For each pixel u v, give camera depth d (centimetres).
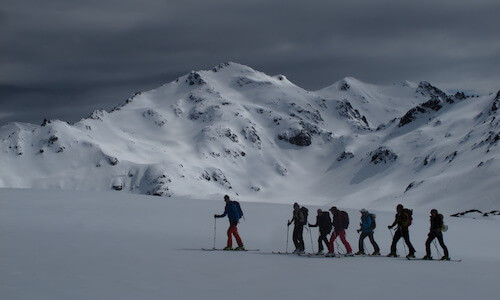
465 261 2222
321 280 1478
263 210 4575
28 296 1066
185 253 1988
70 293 1118
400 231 2317
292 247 2605
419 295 1288
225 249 2283
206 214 3997
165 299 1116
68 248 1873
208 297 1163
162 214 3881
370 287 1383
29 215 3478
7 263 1473
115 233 2666
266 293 1246
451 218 4903
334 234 2312
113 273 1396
